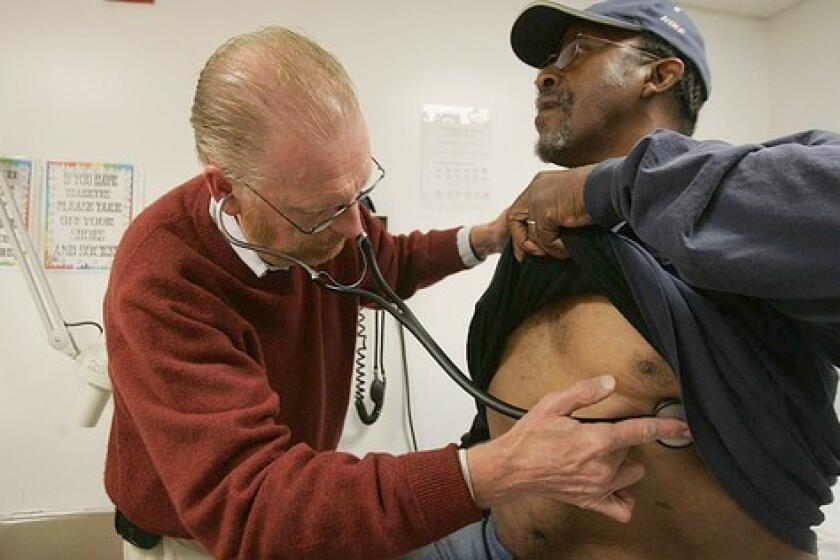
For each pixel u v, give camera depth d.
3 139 1.60
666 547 0.76
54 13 1.63
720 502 0.72
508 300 0.90
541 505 0.83
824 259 0.48
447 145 1.89
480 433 1.04
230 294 0.82
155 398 0.70
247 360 0.76
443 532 0.60
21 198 1.61
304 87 0.68
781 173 0.50
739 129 2.12
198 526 0.65
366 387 1.81
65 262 1.64
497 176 1.93
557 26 0.97
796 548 0.74
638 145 0.61
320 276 0.82
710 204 0.54
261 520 0.61
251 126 0.68
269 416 0.70
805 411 0.67
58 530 1.58
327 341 1.01
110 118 1.66
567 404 0.61
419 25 1.87
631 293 0.71
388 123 1.85
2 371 1.60
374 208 1.81
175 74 1.69
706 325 0.66
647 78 0.88
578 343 0.80
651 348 0.73
